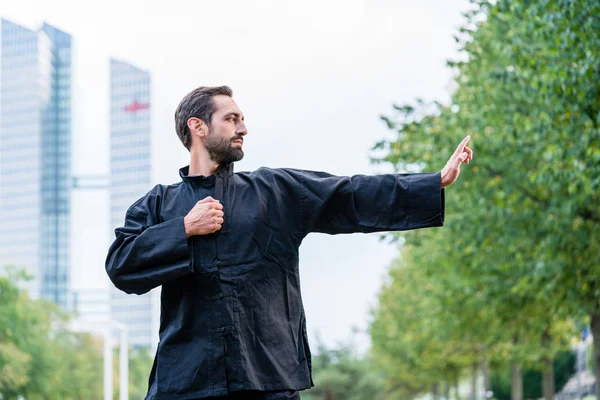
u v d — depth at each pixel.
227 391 4.23
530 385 63.38
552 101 15.19
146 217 4.52
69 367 73.38
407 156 19.23
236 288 4.32
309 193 4.48
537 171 16.84
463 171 18.02
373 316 58.44
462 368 51.34
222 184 4.47
